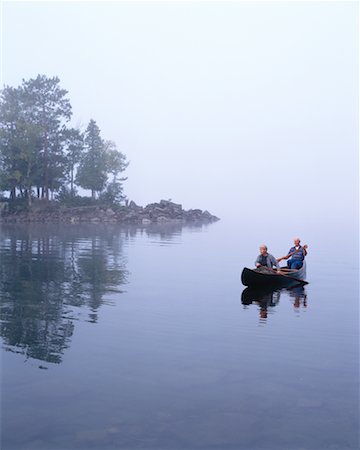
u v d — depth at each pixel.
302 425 5.00
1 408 5.25
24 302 11.11
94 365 6.74
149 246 29.14
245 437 4.71
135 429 4.83
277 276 14.81
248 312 10.66
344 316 10.37
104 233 41.72
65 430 4.78
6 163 66.69
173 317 9.96
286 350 7.68
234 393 5.82
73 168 76.62
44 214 67.44
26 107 69.75
